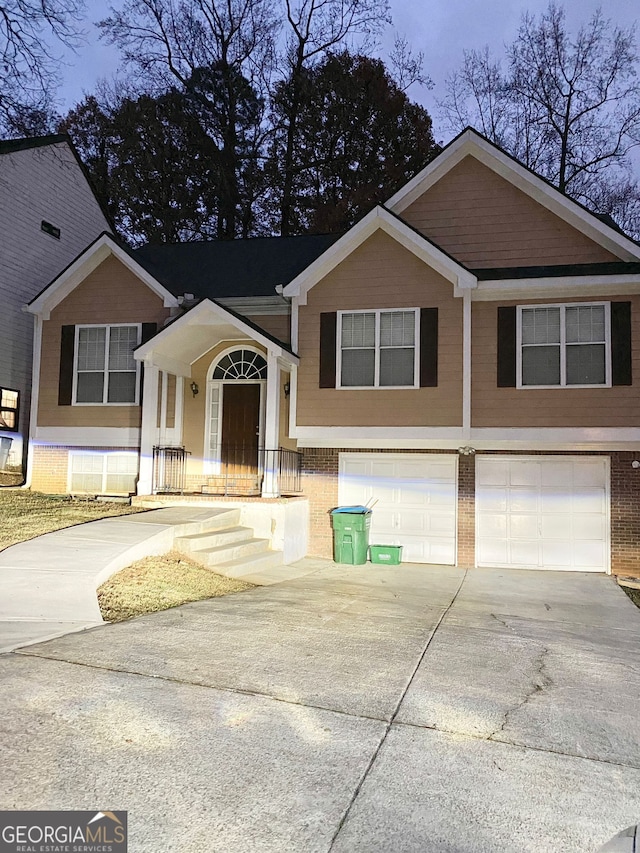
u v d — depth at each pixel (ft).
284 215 107.96
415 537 43.11
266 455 40.81
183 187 107.04
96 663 16.85
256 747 12.66
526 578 38.11
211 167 106.73
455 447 42.27
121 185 104.99
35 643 18.17
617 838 9.37
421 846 9.81
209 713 14.15
